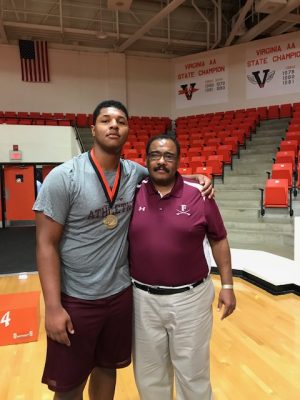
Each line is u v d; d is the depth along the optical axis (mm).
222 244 1608
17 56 11414
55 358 1418
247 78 11453
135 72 12656
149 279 1479
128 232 1496
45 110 11758
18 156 8352
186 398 1554
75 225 1375
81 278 1401
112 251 1429
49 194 1314
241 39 11516
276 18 9383
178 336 1501
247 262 4426
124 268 1506
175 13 12070
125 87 12469
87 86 12195
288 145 7492
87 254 1387
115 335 1507
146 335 1531
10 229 8609
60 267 1421
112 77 12312
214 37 12391
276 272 3984
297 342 2658
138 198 1503
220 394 2037
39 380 2223
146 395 1594
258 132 9727
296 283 3674
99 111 1414
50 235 1336
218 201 6820
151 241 1454
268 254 4801
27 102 11555
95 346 1504
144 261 1478
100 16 11242
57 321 1322
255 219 6176
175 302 1472
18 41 11352
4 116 10531
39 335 2889
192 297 1490
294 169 6602
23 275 4590
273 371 2275
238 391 2064
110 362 1541
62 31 10773
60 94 11906
